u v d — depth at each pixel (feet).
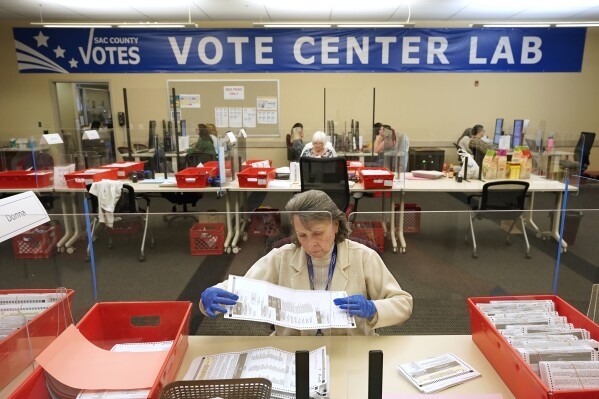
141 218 7.55
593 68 20.89
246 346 3.72
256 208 12.46
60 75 21.18
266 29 20.22
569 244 8.18
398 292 4.22
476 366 3.47
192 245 7.68
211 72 20.80
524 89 21.26
